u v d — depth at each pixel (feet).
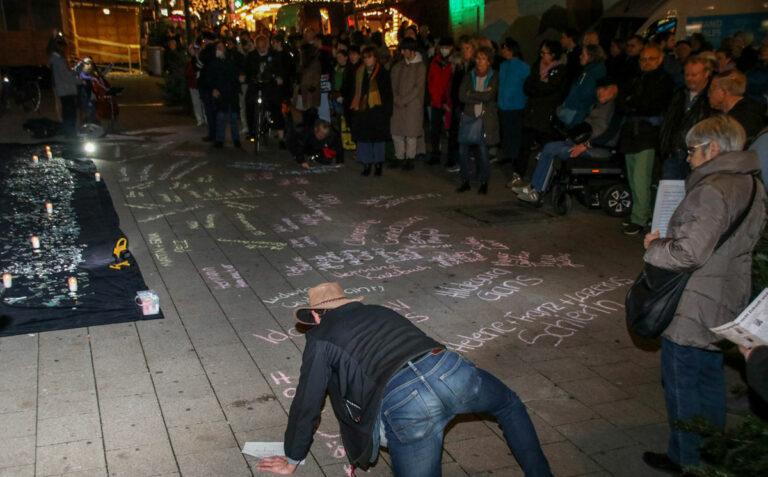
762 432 8.47
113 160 39.40
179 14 104.01
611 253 23.90
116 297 19.61
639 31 43.50
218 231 26.30
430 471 9.69
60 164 37.68
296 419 10.27
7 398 14.32
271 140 46.21
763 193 11.21
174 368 15.72
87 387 14.82
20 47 75.72
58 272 21.56
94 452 12.60
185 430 13.34
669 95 24.62
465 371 9.89
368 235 25.94
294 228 26.78
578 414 14.12
